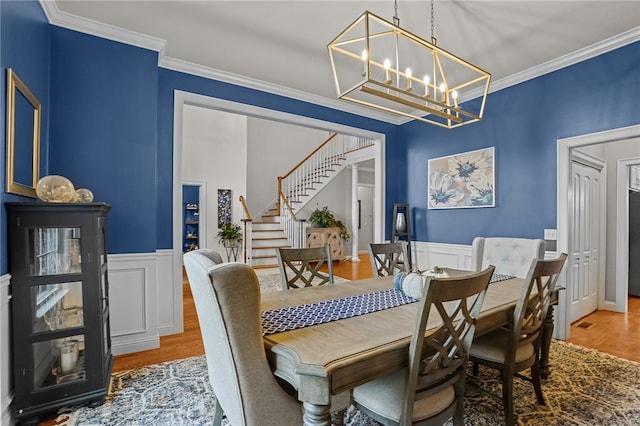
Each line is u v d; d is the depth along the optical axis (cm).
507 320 177
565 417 190
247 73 365
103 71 279
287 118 410
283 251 240
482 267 303
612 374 243
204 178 756
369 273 670
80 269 203
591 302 401
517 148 362
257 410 120
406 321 154
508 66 340
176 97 336
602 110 297
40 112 238
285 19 268
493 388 224
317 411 109
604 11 248
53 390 193
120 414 196
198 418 192
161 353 285
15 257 184
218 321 116
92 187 273
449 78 372
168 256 327
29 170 218
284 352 120
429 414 134
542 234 339
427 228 465
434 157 456
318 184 852
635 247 486
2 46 176
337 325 148
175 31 286
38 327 193
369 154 778
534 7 245
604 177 416
